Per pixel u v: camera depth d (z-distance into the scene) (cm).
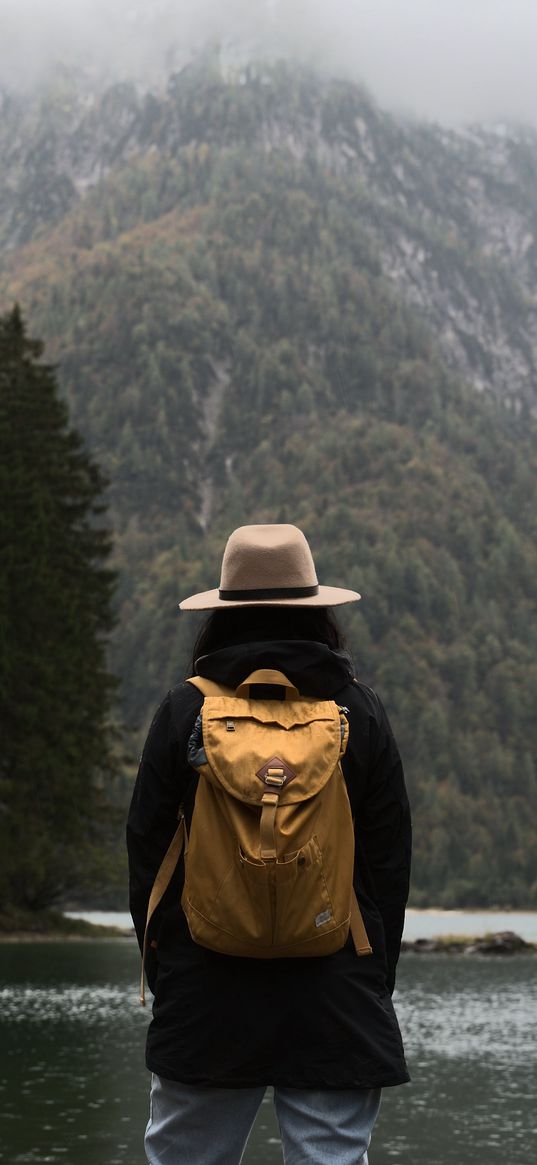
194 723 294
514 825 18738
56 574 4000
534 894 16862
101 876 4378
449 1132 855
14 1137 782
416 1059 1284
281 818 272
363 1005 283
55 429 4166
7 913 4162
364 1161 284
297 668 292
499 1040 1455
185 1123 284
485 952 3950
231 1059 279
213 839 280
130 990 1981
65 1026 1463
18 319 4084
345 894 280
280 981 281
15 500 3744
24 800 3816
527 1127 876
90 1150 741
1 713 3741
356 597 311
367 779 295
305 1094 279
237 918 274
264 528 317
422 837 18100
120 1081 1025
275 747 280
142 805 299
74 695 3909
